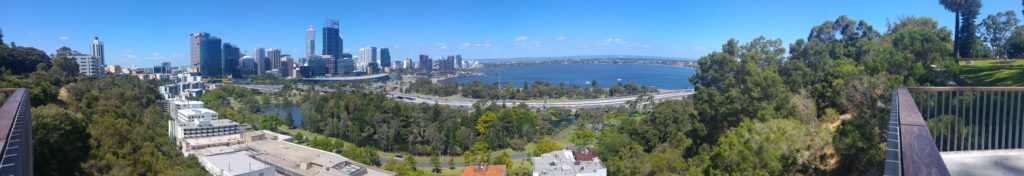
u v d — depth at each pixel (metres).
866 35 115.81
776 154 49.78
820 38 124.31
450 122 178.88
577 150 128.75
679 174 69.12
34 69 165.12
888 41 90.75
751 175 48.50
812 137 54.03
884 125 56.91
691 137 82.88
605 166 103.56
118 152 76.50
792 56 95.69
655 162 75.31
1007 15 125.94
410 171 127.00
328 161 129.75
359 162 139.75
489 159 136.88
